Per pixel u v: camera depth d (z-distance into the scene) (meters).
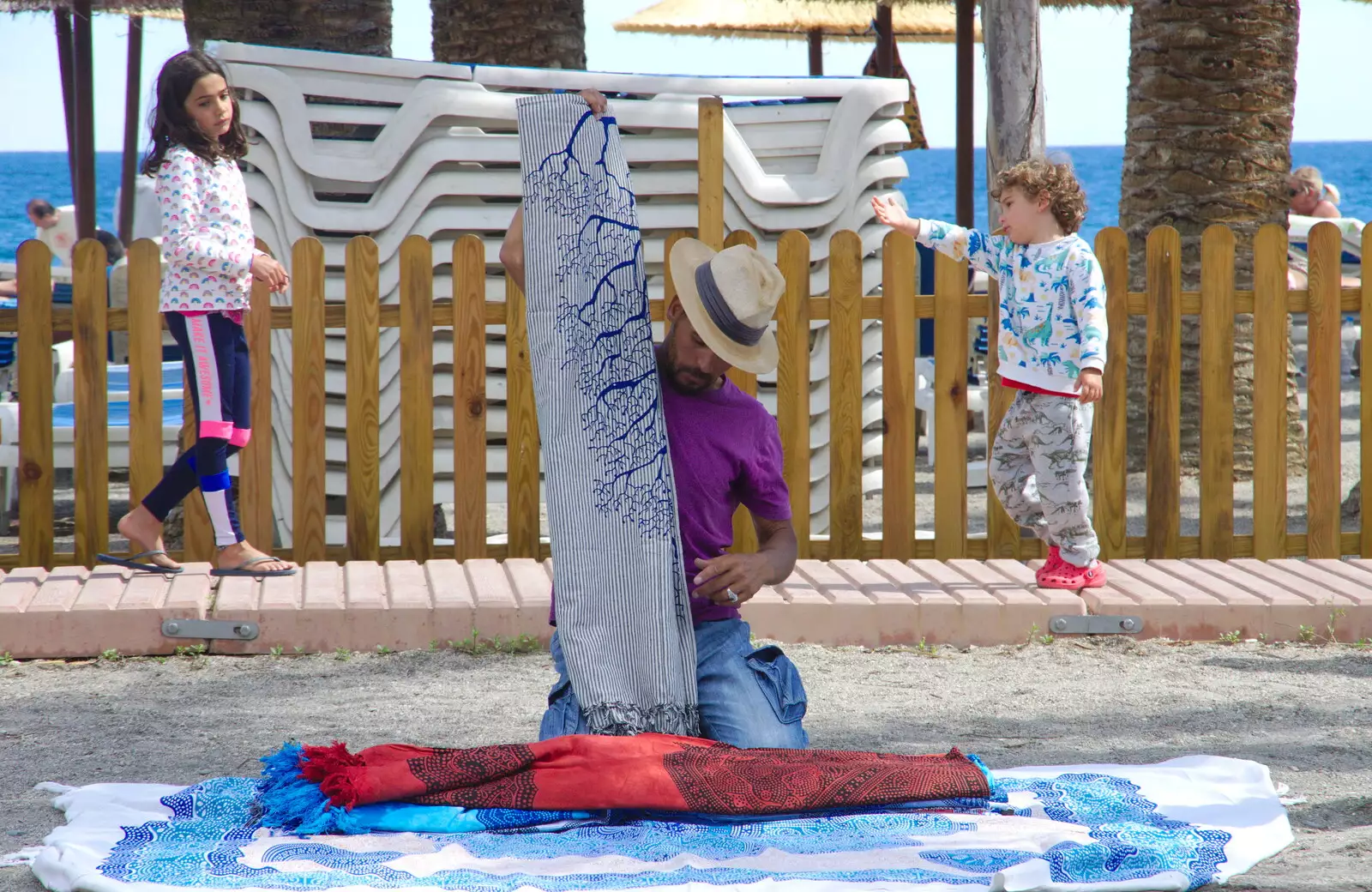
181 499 7.96
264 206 9.58
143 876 4.08
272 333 9.40
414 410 8.75
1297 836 4.74
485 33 15.48
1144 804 4.89
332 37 12.07
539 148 4.98
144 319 8.45
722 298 4.59
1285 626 7.82
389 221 9.66
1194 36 12.73
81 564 8.52
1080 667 7.32
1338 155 166.62
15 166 150.50
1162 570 8.62
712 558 4.87
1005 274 7.66
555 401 4.80
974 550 9.05
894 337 8.91
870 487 10.14
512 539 8.85
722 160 9.31
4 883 4.22
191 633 7.38
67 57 22.72
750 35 25.55
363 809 4.59
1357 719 6.37
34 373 8.41
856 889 3.96
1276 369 9.01
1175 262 8.88
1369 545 9.14
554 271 4.89
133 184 25.69
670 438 4.86
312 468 8.70
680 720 4.76
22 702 6.57
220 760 5.71
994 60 9.21
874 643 7.73
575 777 4.58
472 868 4.16
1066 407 7.64
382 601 7.61
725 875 4.06
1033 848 4.34
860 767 4.78
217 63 7.38
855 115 9.97
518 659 7.43
